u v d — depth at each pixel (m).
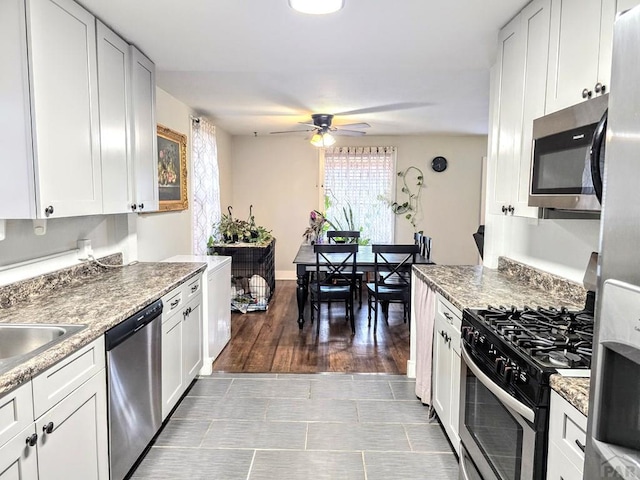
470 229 6.90
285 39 2.49
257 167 6.87
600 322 0.88
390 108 4.68
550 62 1.87
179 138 4.22
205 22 2.27
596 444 0.88
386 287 4.48
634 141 0.79
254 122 5.54
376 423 2.62
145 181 2.85
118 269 2.99
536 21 1.99
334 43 2.57
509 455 1.46
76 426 1.55
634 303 0.78
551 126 1.68
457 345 2.10
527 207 2.06
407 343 4.07
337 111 4.84
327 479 2.10
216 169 5.48
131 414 1.97
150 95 2.90
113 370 1.80
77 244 2.62
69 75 1.97
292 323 4.67
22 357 1.35
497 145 2.47
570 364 1.30
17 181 1.74
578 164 1.49
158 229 3.83
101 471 1.73
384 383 3.19
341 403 2.87
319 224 6.51
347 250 4.32
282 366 3.49
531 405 1.30
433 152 6.81
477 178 6.84
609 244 0.86
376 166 6.84
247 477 2.11
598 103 1.38
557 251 2.32
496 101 2.48
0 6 1.68
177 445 2.36
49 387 1.39
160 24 2.29
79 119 2.05
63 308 1.95
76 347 1.52
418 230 6.91
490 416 1.63
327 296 4.39
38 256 2.27
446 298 2.28
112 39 2.37
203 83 3.66
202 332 3.25
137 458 2.06
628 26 0.81
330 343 4.05
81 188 2.08
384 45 2.59
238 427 2.56
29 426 1.29
